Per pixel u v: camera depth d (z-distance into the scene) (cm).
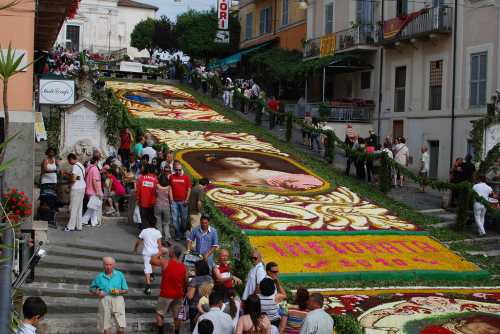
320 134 2819
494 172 2173
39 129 2419
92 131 2189
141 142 2222
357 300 1380
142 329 1137
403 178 2533
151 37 7094
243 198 2064
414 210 2139
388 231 1867
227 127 3206
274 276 1030
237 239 1418
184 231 1661
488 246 1848
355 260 1628
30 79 1388
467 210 1936
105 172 1759
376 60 3512
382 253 1697
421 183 2167
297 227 1808
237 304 948
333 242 1736
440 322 1255
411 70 3212
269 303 940
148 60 5962
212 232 1274
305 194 2202
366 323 1230
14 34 1383
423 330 1203
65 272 1293
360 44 3475
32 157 1350
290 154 2767
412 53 3203
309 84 4238
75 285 1261
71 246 1434
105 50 7831
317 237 1756
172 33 6906
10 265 474
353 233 1812
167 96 3884
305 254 1630
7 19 1377
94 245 1455
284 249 1645
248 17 5434
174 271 1074
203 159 2502
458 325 1241
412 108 3200
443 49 2986
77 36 7738
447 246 1809
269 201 2064
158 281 1337
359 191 2319
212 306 845
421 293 1467
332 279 1520
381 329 1200
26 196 1313
